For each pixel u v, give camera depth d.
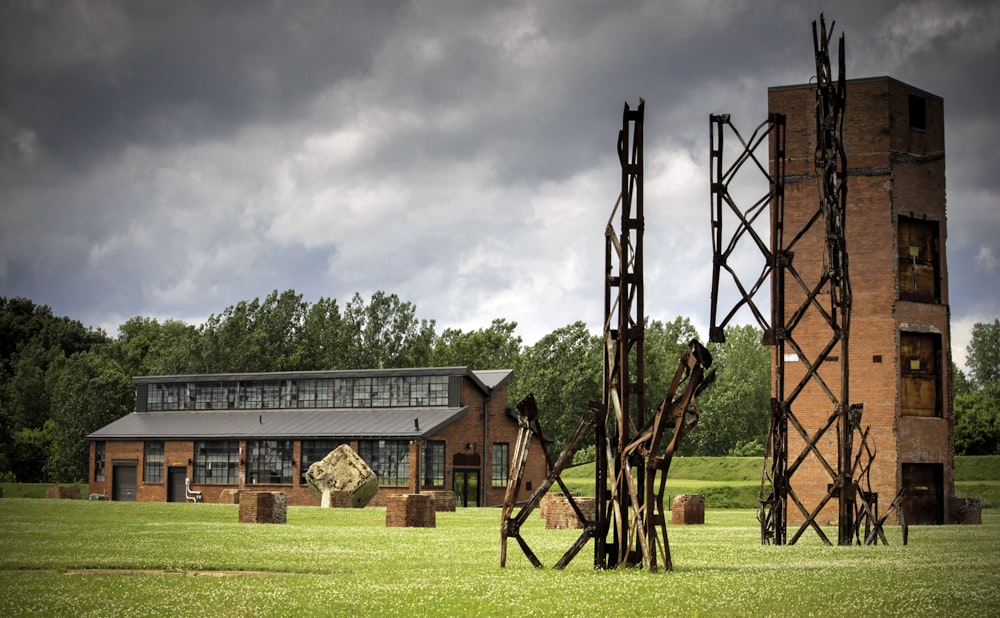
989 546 28.66
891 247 46.66
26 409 119.00
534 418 20.98
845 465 30.81
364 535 31.53
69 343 146.00
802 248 46.72
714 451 116.81
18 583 18.34
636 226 20.44
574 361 112.25
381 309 122.44
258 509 38.44
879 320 46.44
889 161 46.94
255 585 17.78
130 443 83.12
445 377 76.44
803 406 46.78
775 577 18.55
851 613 14.35
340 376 81.12
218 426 81.38
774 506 30.78
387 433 71.94
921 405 47.12
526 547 20.80
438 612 14.70
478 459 76.31
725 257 33.41
